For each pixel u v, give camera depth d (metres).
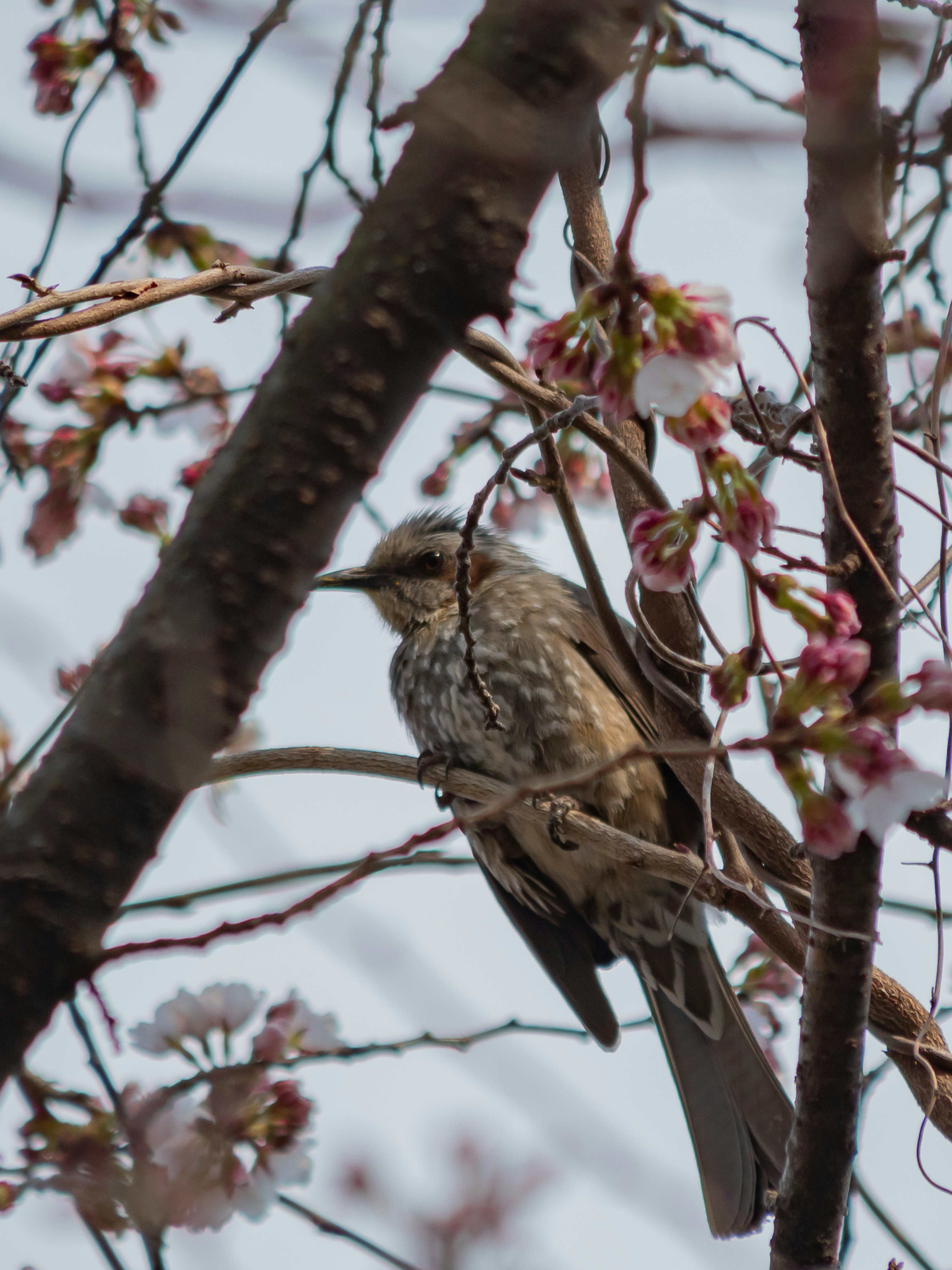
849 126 4.16
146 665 3.95
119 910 4.07
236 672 4.00
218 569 3.97
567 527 6.51
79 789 3.95
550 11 3.75
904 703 4.16
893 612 4.79
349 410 3.98
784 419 5.74
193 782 3.99
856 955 5.18
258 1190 5.95
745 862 6.75
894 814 4.09
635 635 6.84
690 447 4.15
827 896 5.10
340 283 4.01
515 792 4.56
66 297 5.48
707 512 4.38
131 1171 5.16
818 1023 5.35
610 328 4.21
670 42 6.80
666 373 3.92
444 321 3.99
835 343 4.63
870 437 4.76
